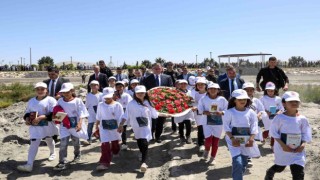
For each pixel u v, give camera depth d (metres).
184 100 9.15
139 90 7.54
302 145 5.36
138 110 7.52
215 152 7.66
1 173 7.44
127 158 8.54
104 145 7.63
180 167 7.52
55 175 7.34
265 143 9.43
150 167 7.84
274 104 8.67
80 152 8.51
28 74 56.25
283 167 5.57
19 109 17.05
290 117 5.41
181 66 14.79
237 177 5.64
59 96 8.86
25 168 7.42
